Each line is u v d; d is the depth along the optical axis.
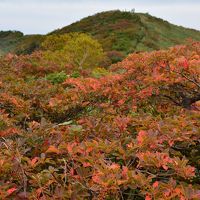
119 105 7.03
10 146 4.01
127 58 8.22
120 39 56.34
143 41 58.16
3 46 97.00
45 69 15.81
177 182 3.90
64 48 35.16
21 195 3.28
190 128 4.48
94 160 3.63
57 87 9.23
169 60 6.81
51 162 3.66
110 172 3.27
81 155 3.77
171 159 3.54
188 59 6.83
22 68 15.34
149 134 3.93
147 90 6.59
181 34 73.62
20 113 7.10
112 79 7.50
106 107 6.93
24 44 78.94
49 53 27.58
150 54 7.30
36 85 9.92
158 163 3.47
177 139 4.20
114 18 71.62
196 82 6.28
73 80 8.05
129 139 4.37
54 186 3.55
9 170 3.54
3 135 5.09
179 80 6.38
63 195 3.19
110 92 7.16
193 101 6.63
